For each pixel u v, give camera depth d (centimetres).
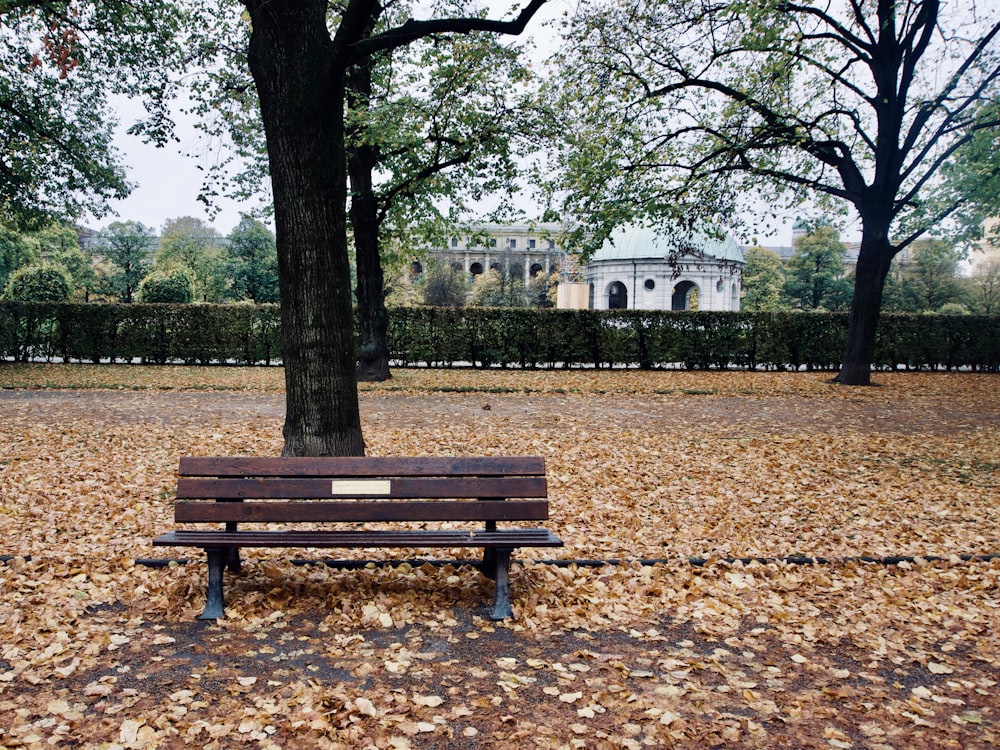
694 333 2511
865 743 296
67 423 1111
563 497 719
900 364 2942
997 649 395
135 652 362
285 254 669
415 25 685
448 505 423
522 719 304
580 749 282
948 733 305
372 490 421
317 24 639
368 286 1867
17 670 336
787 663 372
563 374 2239
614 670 355
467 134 1652
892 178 1878
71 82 2009
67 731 286
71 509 637
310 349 674
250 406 1359
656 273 6462
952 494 760
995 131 1747
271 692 322
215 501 427
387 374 1914
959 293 4769
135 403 1388
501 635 396
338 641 380
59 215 2295
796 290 5681
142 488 721
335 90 646
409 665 353
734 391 1772
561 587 467
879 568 523
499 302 6544
